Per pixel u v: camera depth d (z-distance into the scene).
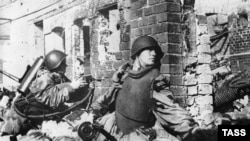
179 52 6.18
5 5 12.84
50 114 7.22
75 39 10.22
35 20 11.96
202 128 5.21
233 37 7.62
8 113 7.31
